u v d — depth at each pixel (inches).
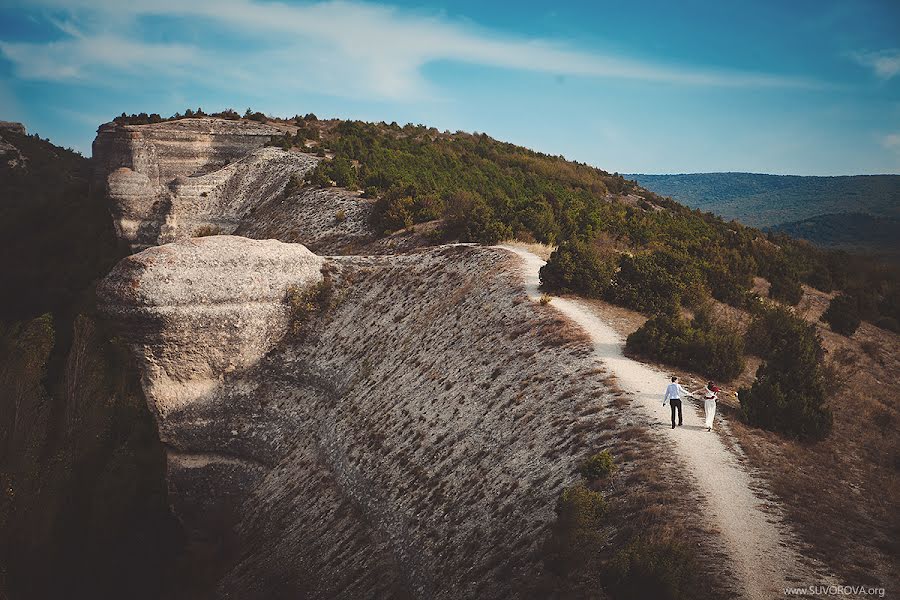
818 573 617.6
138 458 1434.5
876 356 1825.8
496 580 777.6
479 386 1219.2
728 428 908.6
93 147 4291.3
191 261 1695.4
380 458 1250.6
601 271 1493.6
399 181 3063.5
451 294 1635.1
